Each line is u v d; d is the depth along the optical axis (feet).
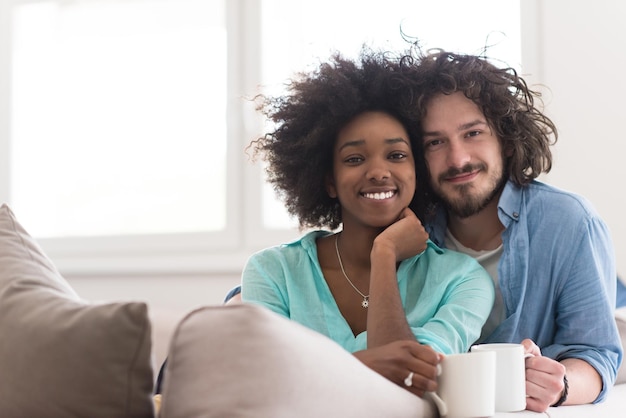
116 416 3.77
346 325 5.77
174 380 3.57
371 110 6.13
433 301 5.70
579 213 6.16
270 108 6.71
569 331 6.09
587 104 10.26
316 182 6.44
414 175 5.97
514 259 6.17
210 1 12.07
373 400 3.93
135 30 12.41
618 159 10.18
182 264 11.49
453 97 6.18
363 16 11.41
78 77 12.67
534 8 10.44
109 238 12.28
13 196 12.82
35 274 4.74
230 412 3.48
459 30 11.00
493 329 6.24
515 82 6.47
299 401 3.59
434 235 6.58
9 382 4.06
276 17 11.73
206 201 12.17
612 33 10.22
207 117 12.17
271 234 11.57
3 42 12.81
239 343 3.55
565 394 5.38
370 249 5.97
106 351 3.76
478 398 4.47
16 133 12.86
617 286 8.54
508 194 6.29
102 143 12.59
